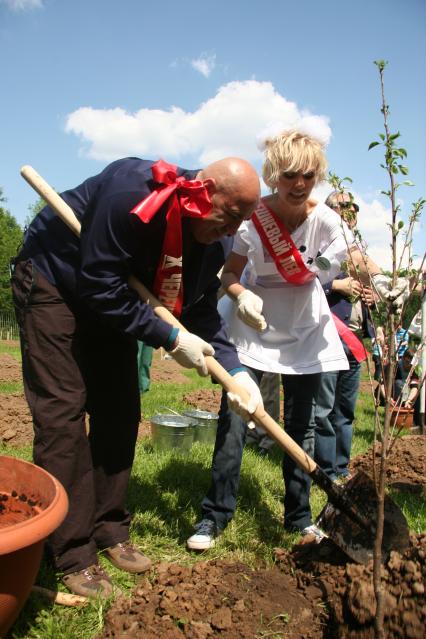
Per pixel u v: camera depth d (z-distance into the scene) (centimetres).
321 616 248
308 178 313
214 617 239
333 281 486
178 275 266
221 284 353
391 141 213
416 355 238
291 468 348
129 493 388
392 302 222
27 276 278
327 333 355
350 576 255
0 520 251
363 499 288
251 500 401
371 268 349
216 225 251
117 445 303
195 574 268
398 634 220
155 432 510
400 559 241
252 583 268
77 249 271
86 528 278
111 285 251
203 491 416
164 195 241
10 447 517
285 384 359
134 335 261
